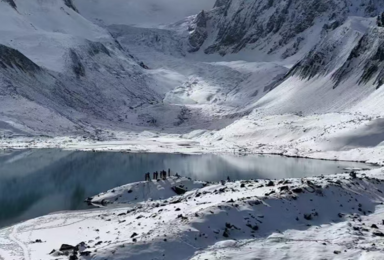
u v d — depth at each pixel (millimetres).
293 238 31766
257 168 84688
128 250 28547
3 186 67500
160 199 53594
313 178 51938
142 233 32594
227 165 90250
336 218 37250
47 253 31875
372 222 36625
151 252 28531
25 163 96062
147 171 82812
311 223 35594
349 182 45875
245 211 34969
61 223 42625
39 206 53281
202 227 32031
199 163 94562
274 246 29859
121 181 71938
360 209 40125
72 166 91125
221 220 33219
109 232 36031
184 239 30172
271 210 36000
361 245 29609
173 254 28609
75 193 61719
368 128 102688
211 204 38062
